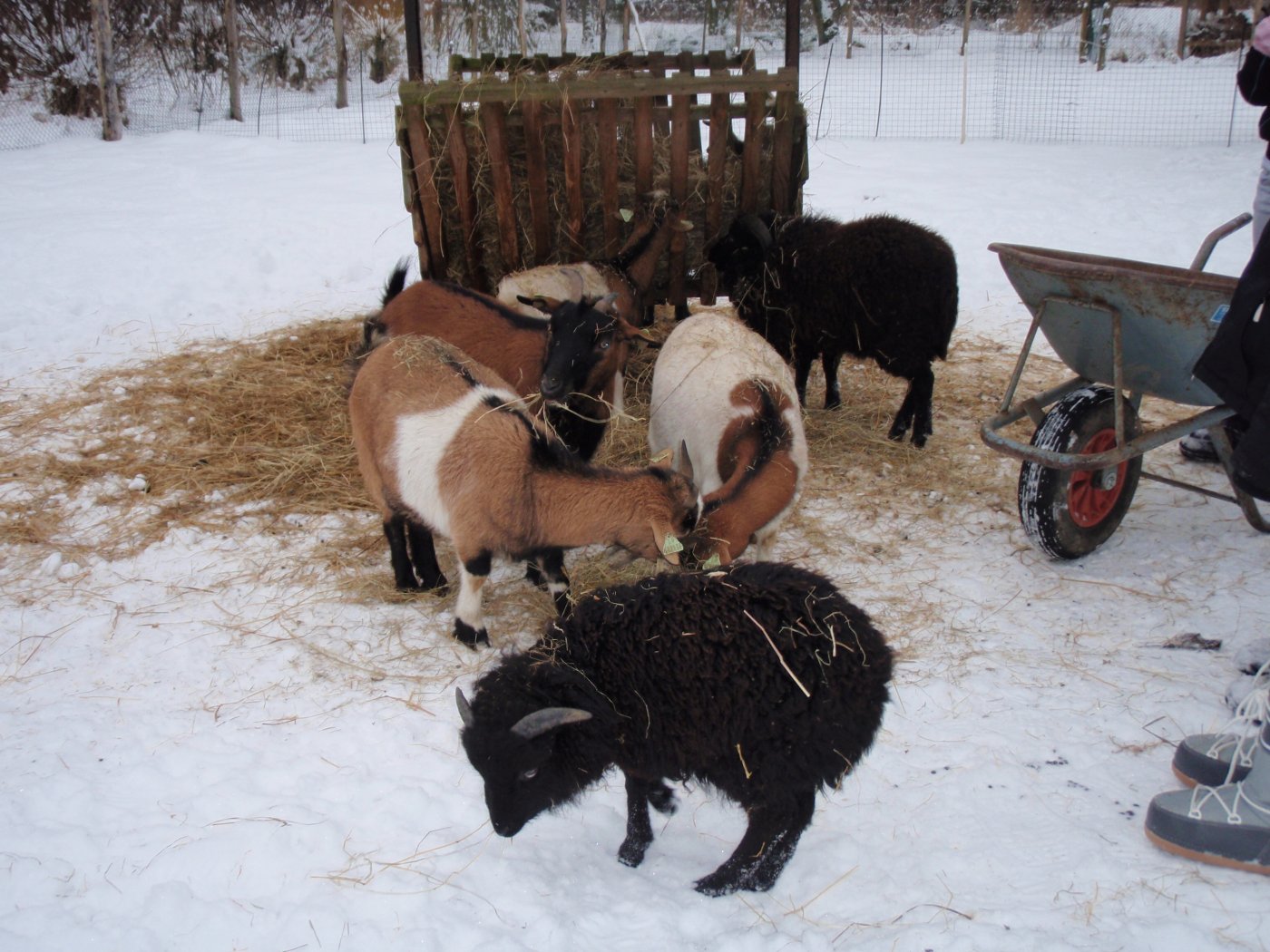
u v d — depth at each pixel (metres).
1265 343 3.60
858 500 5.64
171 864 3.24
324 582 4.94
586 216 6.92
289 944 2.95
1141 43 21.94
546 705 3.01
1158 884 3.04
